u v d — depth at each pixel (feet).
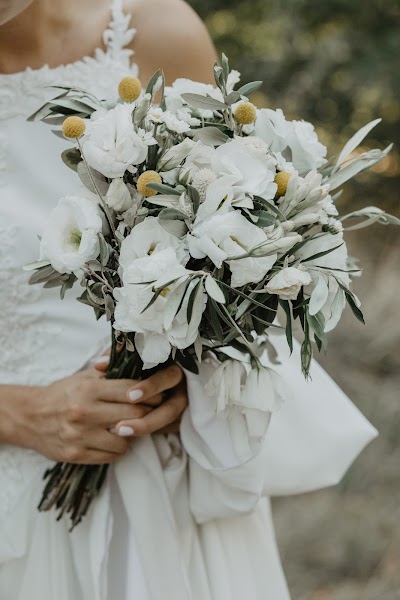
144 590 4.21
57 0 4.52
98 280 3.57
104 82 4.50
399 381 11.67
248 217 3.39
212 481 4.25
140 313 3.28
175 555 4.15
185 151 3.39
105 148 3.37
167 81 4.66
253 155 3.37
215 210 3.28
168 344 3.43
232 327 3.46
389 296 12.73
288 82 11.80
